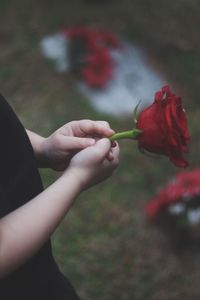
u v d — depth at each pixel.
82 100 3.89
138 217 3.16
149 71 4.22
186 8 4.78
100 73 4.04
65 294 1.48
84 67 4.06
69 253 2.96
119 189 3.35
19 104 3.86
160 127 1.33
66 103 3.86
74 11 4.48
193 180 3.04
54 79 4.01
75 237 3.05
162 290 2.80
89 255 2.96
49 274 1.44
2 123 1.36
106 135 1.46
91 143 1.44
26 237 1.21
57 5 4.54
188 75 4.29
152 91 4.12
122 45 4.29
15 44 4.23
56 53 4.14
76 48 4.09
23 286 1.36
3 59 4.15
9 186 1.34
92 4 4.56
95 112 3.84
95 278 2.84
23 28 4.34
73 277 2.83
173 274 2.87
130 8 4.59
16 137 1.39
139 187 3.38
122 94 4.01
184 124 1.36
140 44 4.36
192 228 3.01
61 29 4.31
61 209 1.27
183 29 4.60
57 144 1.49
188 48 4.46
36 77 4.03
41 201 1.27
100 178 1.38
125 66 4.17
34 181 1.40
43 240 1.24
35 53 4.15
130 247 3.01
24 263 1.29
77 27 4.34
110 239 3.05
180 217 3.01
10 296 1.34
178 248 3.00
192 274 2.88
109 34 4.32
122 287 2.81
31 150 1.43
